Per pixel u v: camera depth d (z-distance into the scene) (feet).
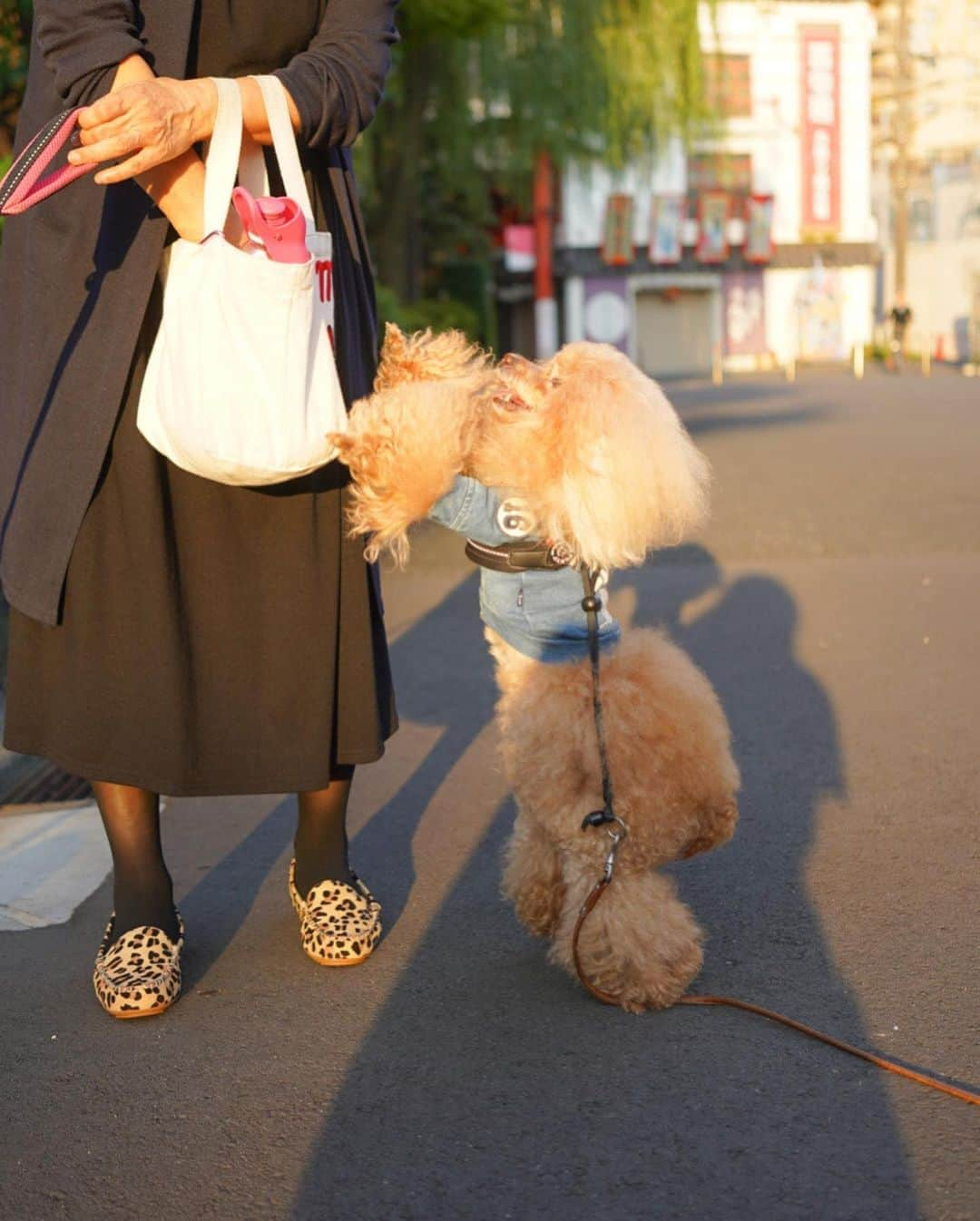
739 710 18.26
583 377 8.98
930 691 18.81
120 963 10.24
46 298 9.95
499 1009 10.14
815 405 73.82
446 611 25.34
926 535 31.53
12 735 10.49
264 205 9.05
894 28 140.15
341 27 10.02
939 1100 8.64
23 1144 8.54
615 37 61.67
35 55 10.16
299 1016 10.15
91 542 9.97
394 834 14.19
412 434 8.93
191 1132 8.61
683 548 31.04
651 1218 7.54
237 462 9.07
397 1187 7.93
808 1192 7.72
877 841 13.44
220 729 10.26
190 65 9.77
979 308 134.10
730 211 128.67
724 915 11.77
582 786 9.60
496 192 101.86
